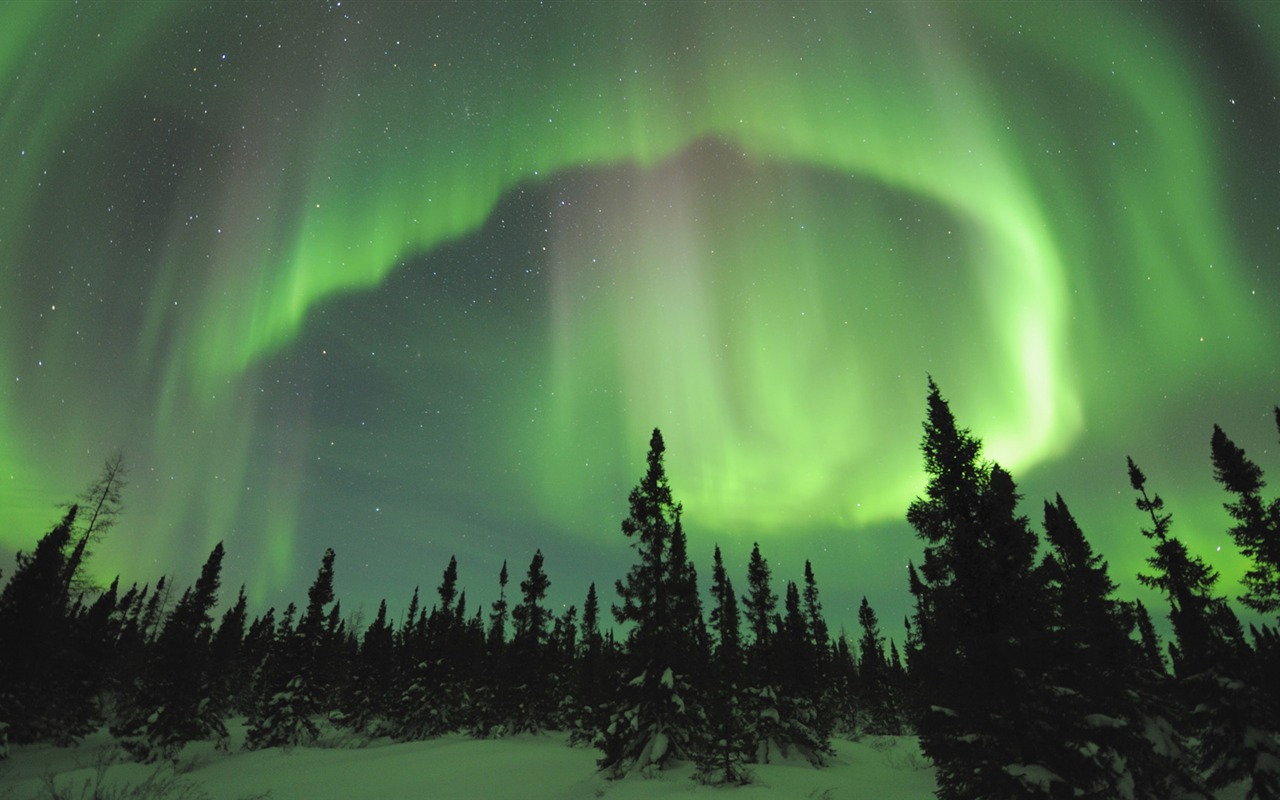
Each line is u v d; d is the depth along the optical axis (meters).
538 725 42.19
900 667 53.31
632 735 25.45
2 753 28.31
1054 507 27.66
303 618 42.28
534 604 44.53
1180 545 25.14
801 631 39.84
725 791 20.28
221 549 40.34
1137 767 16.89
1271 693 22.70
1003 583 13.68
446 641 48.78
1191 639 23.89
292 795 20.20
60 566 35.12
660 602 28.27
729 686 26.22
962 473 15.52
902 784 22.44
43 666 33.12
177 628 36.16
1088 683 13.98
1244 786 24.20
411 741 39.34
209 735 39.03
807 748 30.09
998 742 12.46
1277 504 25.78
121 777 23.20
